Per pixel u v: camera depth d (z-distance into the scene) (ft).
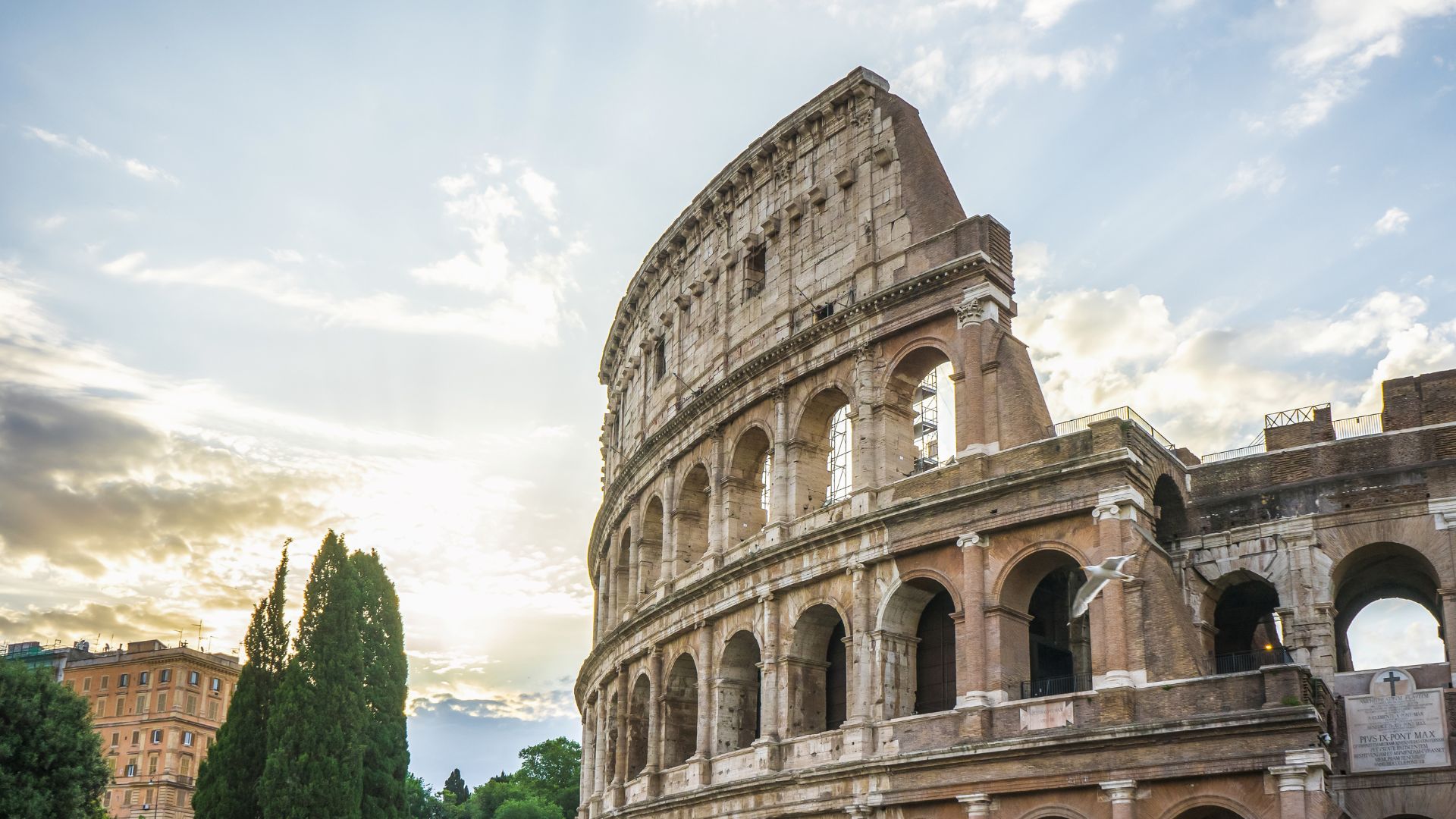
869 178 241.35
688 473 274.36
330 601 313.53
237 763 304.71
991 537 199.41
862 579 213.87
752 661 246.47
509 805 577.43
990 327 211.00
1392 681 181.16
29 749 252.21
